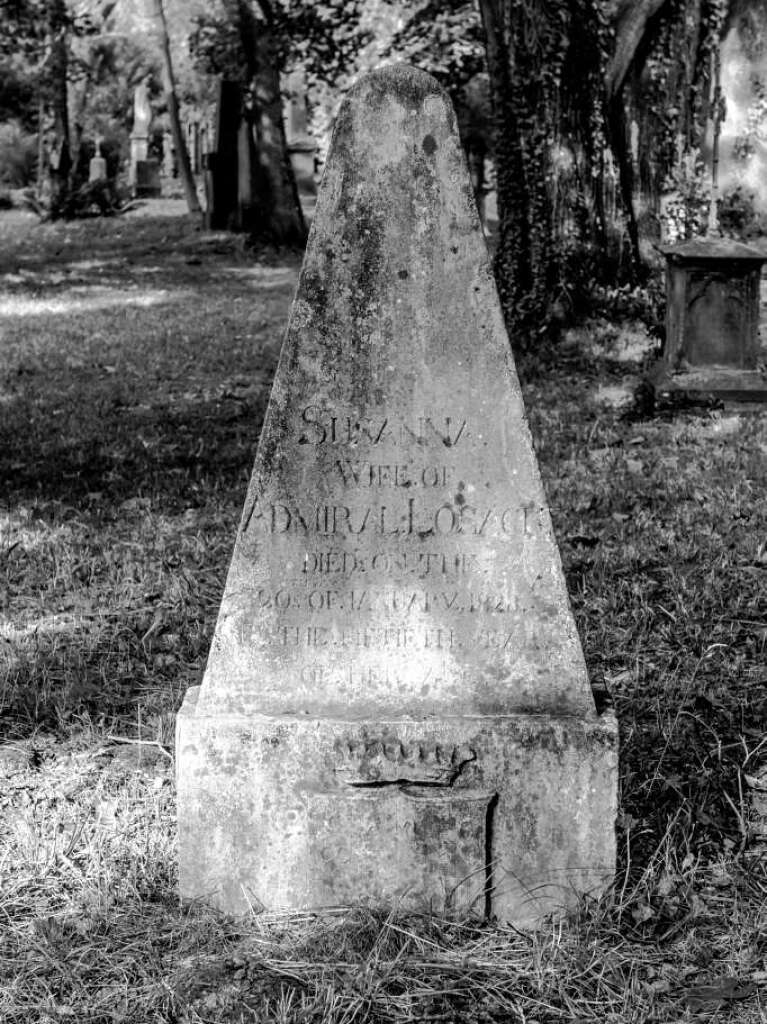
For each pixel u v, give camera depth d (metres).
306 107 25.30
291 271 16.62
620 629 4.30
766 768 3.54
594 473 6.11
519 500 3.10
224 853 3.12
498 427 3.09
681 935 3.01
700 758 3.58
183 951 3.00
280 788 3.10
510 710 3.12
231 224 19.94
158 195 27.05
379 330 3.08
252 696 3.13
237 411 8.03
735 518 5.23
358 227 3.06
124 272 16.42
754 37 16.45
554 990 2.89
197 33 23.52
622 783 3.44
